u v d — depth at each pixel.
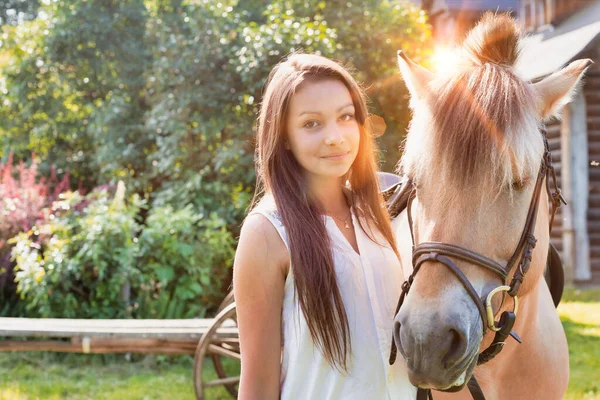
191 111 7.73
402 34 7.52
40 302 5.73
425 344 1.49
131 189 8.38
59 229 5.95
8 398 4.69
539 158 1.65
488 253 1.59
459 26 13.49
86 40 9.92
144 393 4.86
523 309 1.97
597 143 10.10
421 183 1.67
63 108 10.16
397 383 1.62
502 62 1.85
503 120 1.58
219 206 7.16
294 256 1.50
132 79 9.78
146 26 9.58
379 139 7.04
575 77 1.82
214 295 6.59
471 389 1.87
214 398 4.89
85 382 5.15
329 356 1.51
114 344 4.61
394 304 1.64
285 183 1.59
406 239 2.09
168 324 4.83
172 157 7.55
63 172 10.03
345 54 7.09
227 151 7.13
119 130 9.06
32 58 10.06
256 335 1.53
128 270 5.77
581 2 11.93
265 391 1.53
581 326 6.84
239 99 7.57
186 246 6.07
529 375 2.11
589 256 10.00
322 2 7.63
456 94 1.65
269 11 7.78
